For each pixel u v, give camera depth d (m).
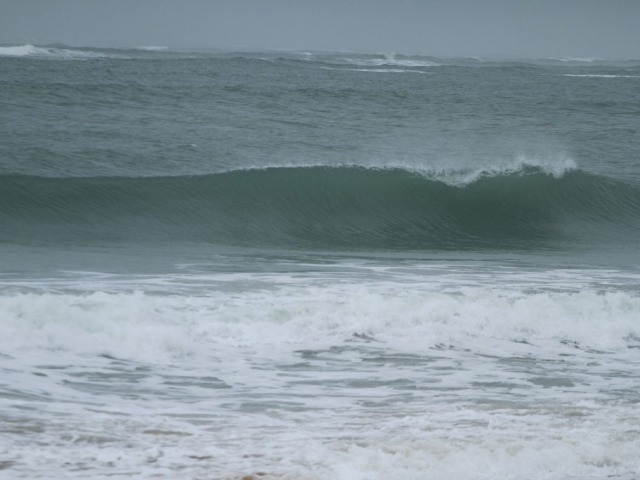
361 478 16.91
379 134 100.12
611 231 73.06
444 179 77.00
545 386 28.42
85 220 61.31
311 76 187.38
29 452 17.75
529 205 76.00
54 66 164.62
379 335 34.03
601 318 37.22
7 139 78.12
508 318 35.97
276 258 53.34
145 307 33.19
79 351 28.95
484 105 146.25
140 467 17.20
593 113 144.38
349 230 68.19
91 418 21.23
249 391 26.39
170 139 85.69
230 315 33.69
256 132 95.06
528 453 18.92
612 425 21.73
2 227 57.78
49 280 41.09
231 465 17.52
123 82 141.12
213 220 65.31
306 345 32.38
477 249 62.91
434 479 17.14
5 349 28.11
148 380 26.95
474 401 25.95
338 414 23.47
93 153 75.62
